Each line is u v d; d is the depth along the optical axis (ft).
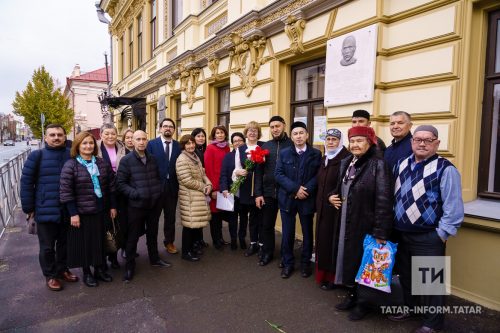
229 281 12.37
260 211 14.74
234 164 15.14
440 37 10.94
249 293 11.43
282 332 9.18
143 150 12.75
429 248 8.64
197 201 14.03
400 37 12.19
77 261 11.48
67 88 122.21
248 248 16.05
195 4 28.22
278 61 18.31
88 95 110.63
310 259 13.03
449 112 10.76
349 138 9.75
